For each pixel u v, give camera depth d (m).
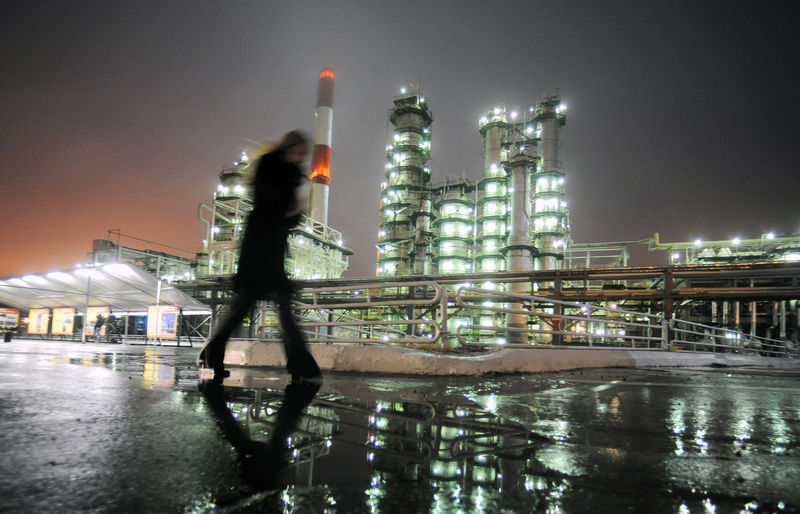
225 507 1.18
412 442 1.95
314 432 2.08
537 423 2.47
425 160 70.69
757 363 11.46
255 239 3.74
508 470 1.59
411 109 69.50
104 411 2.46
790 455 1.91
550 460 1.74
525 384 4.45
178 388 3.47
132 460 1.57
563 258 56.75
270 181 3.62
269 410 2.61
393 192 67.69
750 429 2.49
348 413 2.59
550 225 56.09
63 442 1.79
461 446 1.91
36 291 24.31
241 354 6.09
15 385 3.49
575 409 3.00
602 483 1.49
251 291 3.75
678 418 2.75
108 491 1.27
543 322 45.25
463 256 62.69
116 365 5.62
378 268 68.19
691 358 9.62
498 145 65.06
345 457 1.69
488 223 64.06
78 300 24.84
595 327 37.97
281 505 1.21
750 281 29.92
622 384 4.72
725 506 1.31
